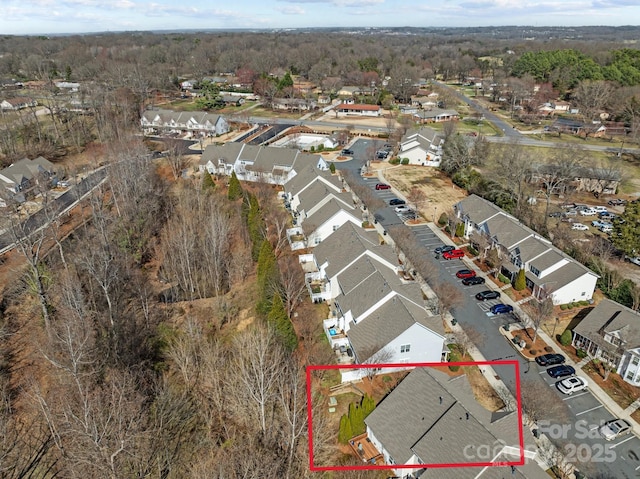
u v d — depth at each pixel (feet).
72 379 120.26
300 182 242.78
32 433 111.24
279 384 113.80
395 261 176.24
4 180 252.42
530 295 177.37
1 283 173.88
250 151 294.05
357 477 102.27
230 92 573.74
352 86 599.16
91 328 136.87
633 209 203.92
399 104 537.65
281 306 137.49
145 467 99.91
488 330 157.17
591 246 202.08
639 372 131.34
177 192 262.88
